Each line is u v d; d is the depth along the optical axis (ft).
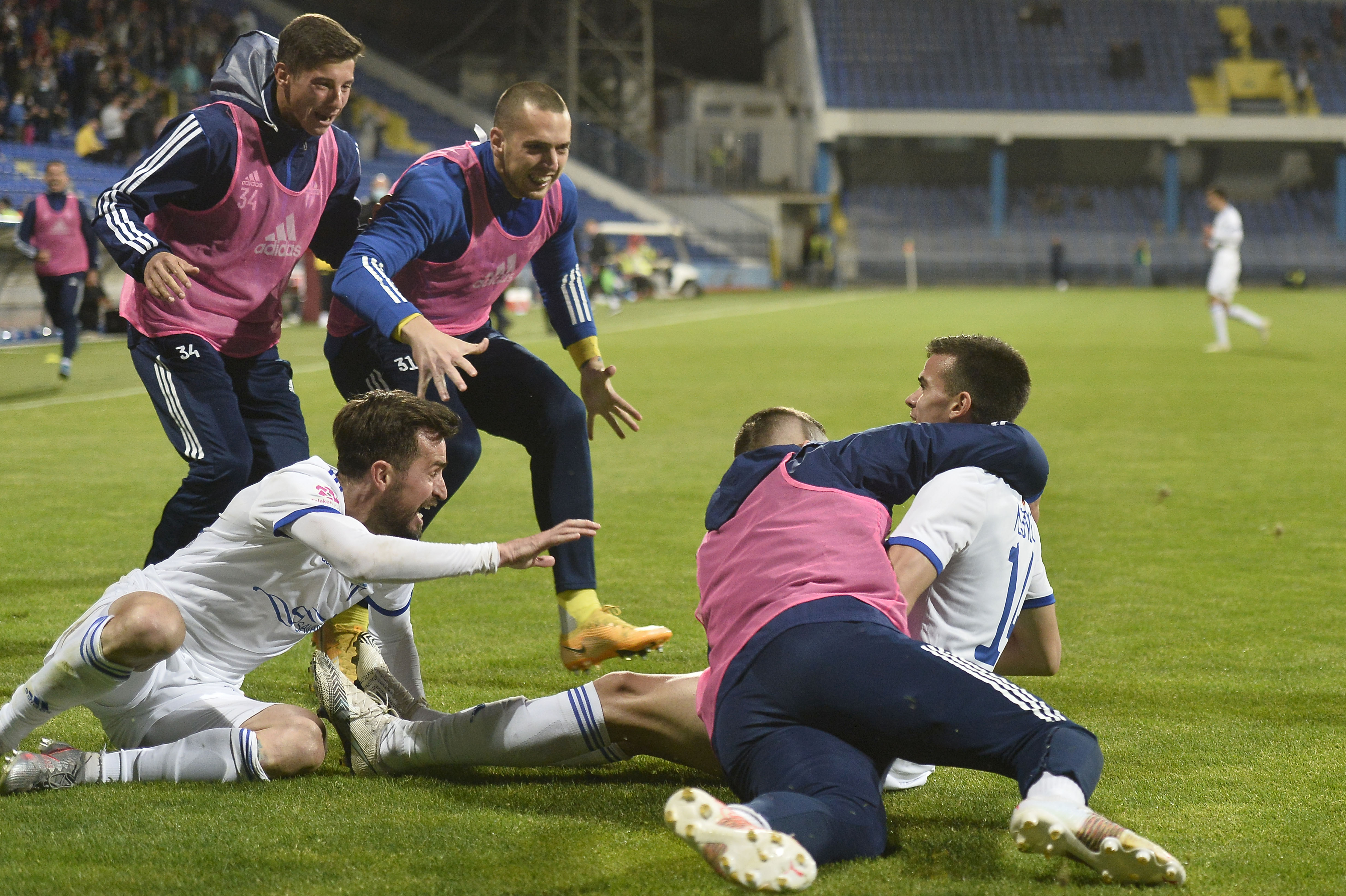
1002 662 29.32
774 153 419.95
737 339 181.16
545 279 36.91
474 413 34.73
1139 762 29.19
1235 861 23.31
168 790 26.99
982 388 26.73
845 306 282.15
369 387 35.99
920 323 221.05
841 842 20.80
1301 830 24.89
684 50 447.42
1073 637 41.06
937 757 22.20
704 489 68.28
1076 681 36.11
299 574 27.91
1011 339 182.39
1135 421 96.48
